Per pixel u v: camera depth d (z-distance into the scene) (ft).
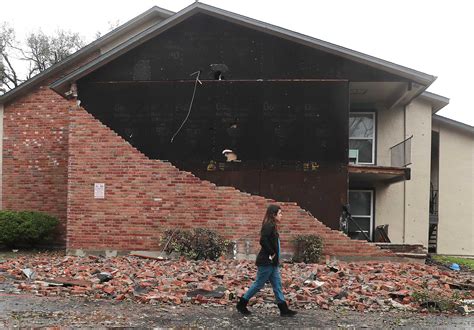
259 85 47.06
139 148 47.21
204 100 47.26
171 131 47.19
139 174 46.85
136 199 46.70
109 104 47.70
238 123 46.91
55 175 58.34
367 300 28.27
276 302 25.57
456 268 47.03
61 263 39.93
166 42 48.03
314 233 45.55
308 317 24.81
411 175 57.11
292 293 29.35
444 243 61.77
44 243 56.49
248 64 47.39
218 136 46.91
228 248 45.73
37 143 58.90
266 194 46.14
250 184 46.26
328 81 46.78
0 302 26.22
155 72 47.83
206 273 35.60
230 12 46.68
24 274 33.55
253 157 46.52
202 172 46.65
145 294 28.17
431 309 26.89
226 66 47.47
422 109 57.06
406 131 56.75
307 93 46.80
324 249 45.37
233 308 26.27
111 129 47.50
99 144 47.24
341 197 45.85
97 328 22.04
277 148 46.44
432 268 41.83
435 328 23.34
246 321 23.85
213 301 27.43
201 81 47.44
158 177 46.75
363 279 34.22
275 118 46.73
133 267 38.17
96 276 32.96
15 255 49.90
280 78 47.09
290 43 47.34
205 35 47.85
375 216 57.00
